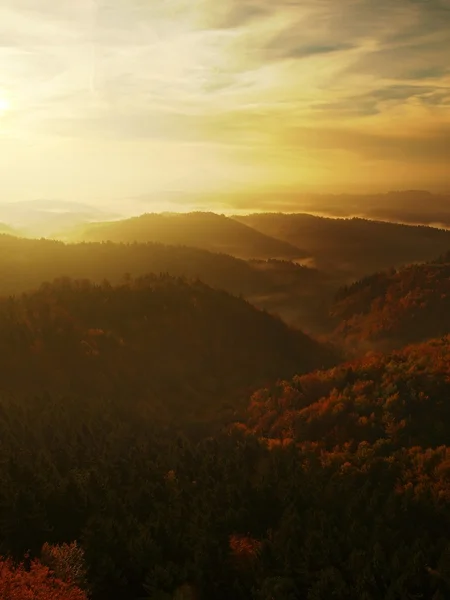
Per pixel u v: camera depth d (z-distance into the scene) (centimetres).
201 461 9900
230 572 6244
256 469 9900
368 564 6081
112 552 5828
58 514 6338
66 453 9319
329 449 11625
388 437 11550
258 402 15288
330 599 5762
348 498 8494
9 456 8006
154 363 18950
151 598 5412
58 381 15850
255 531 7331
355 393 13525
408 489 8819
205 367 19900
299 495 8094
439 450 9962
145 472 8769
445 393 12550
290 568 6184
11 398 13488
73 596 5153
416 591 5875
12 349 16450
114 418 13225
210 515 7069
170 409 16488
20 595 5044
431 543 7019
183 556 6250
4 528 5825
